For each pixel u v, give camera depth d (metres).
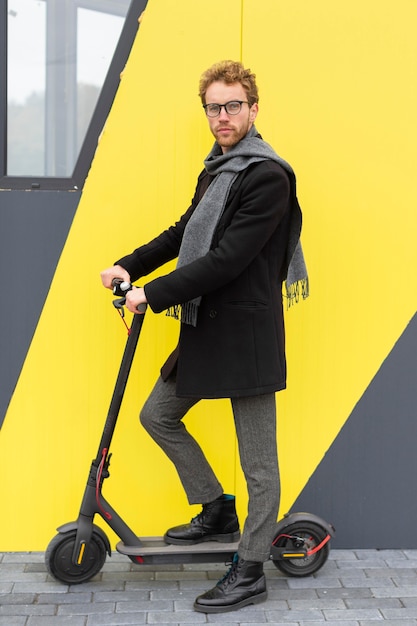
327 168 3.07
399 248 3.11
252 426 2.67
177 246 2.85
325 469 3.18
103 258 3.07
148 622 2.59
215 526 2.88
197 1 3.00
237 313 2.54
